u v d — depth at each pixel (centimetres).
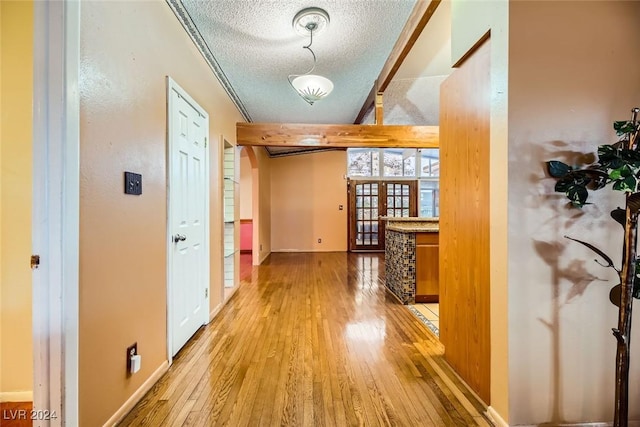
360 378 183
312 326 267
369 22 259
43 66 115
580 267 138
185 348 224
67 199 117
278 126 430
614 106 138
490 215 150
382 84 346
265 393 168
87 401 127
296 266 565
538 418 138
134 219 163
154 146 186
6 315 158
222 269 322
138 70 168
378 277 470
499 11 141
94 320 132
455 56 184
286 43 285
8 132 156
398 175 791
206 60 286
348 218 776
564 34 136
